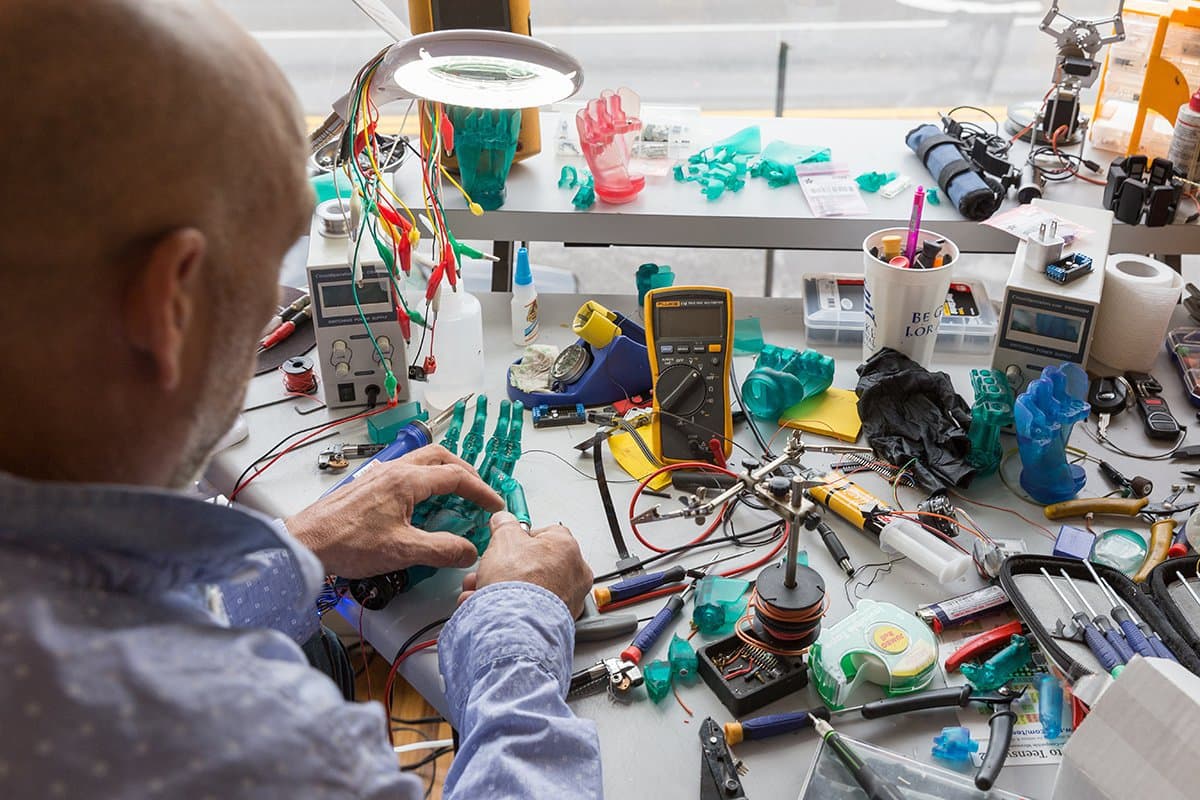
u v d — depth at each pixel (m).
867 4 2.70
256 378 1.61
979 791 1.00
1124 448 1.47
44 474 0.54
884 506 1.34
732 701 1.08
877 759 1.02
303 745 0.52
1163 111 1.90
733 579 1.24
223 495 1.45
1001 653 1.13
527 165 2.03
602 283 3.02
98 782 0.47
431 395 1.58
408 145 1.87
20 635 0.47
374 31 2.78
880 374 1.50
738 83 2.85
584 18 2.79
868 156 2.06
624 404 1.55
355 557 1.14
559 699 0.91
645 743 1.06
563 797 0.82
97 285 0.50
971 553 1.28
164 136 0.50
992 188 1.83
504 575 1.07
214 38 0.53
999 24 2.69
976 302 1.73
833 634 1.13
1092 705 0.99
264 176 0.56
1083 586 1.20
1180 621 1.13
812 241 1.87
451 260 1.48
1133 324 1.54
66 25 0.47
